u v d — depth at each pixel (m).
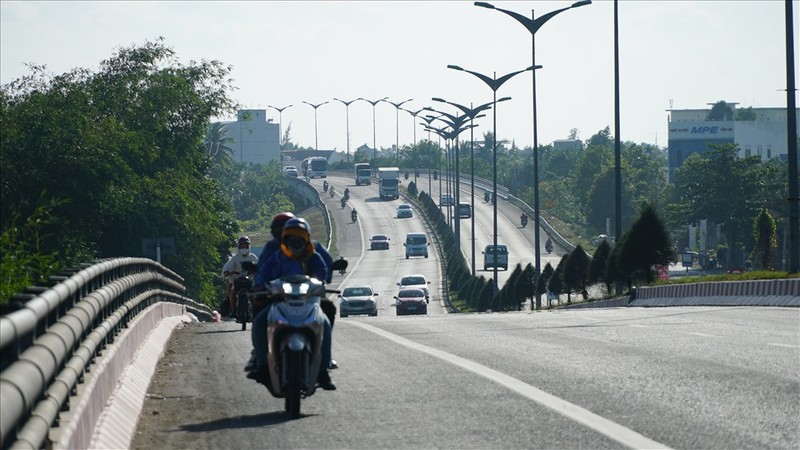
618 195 59.31
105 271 13.15
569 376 14.76
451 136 129.50
